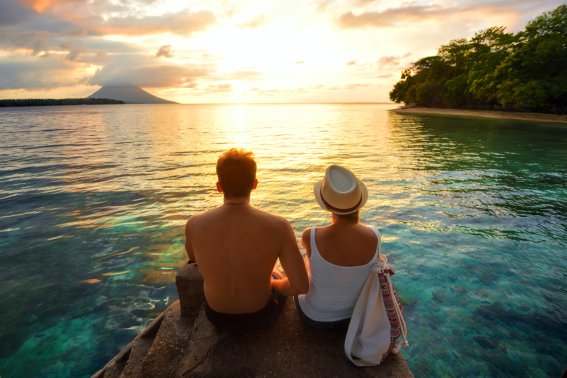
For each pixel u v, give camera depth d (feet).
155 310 14.28
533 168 43.93
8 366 11.21
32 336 12.66
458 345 11.98
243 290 6.45
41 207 28.66
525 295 14.98
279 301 7.64
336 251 6.73
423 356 11.47
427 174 40.75
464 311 13.88
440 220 24.43
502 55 156.35
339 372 6.48
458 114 183.42
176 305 9.39
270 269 6.61
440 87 235.40
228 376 6.30
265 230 6.25
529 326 12.94
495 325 13.02
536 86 128.47
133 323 13.42
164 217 26.03
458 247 19.93
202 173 43.73
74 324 13.34
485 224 23.62
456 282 16.08
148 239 21.75
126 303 14.78
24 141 82.89
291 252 6.49
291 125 156.04
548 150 58.59
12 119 210.38
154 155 60.03
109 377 9.06
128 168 47.26
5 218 25.81
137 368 8.14
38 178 40.37
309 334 7.47
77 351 11.89
